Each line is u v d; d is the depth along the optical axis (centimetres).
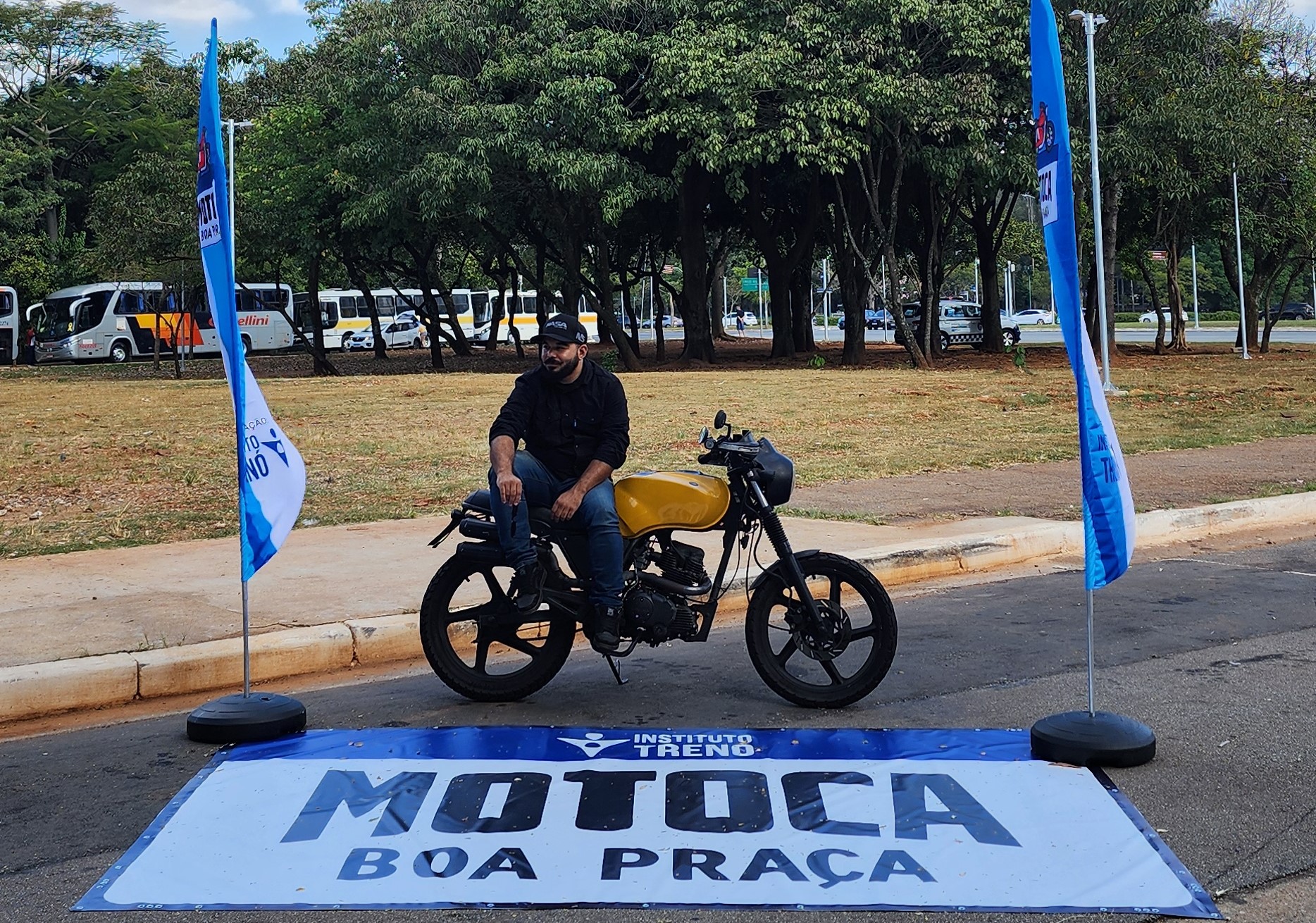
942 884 400
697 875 407
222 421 1817
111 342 4688
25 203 4919
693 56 2688
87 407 2053
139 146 5047
